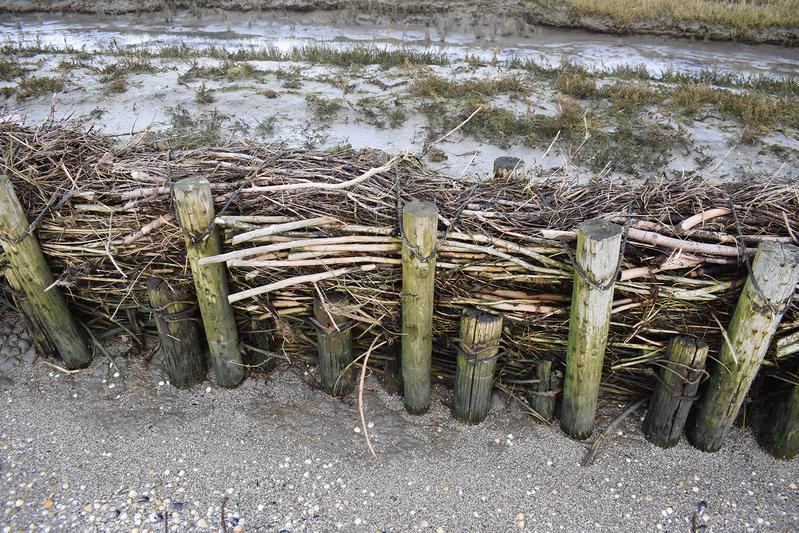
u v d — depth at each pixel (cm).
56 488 364
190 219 362
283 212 390
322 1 1745
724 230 367
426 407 413
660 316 370
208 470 376
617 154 852
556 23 1619
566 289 377
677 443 392
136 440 395
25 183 423
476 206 389
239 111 970
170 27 1631
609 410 416
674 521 351
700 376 363
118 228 406
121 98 1006
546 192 426
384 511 354
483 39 1520
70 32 1566
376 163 434
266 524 346
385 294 390
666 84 1111
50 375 444
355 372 436
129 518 348
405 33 1570
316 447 390
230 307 407
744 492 365
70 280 417
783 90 1094
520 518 351
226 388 432
